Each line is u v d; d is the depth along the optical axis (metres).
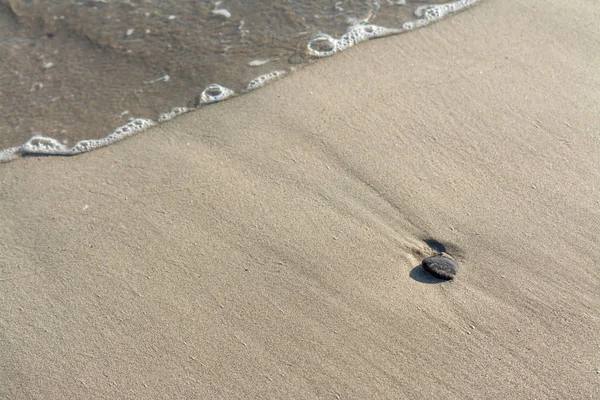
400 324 2.33
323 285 2.45
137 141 3.02
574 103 3.07
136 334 2.32
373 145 2.91
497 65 3.28
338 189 2.76
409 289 2.44
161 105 3.21
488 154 2.86
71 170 2.90
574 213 2.63
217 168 2.86
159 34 3.62
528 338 2.28
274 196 2.74
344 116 3.05
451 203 2.69
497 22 3.53
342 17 3.64
